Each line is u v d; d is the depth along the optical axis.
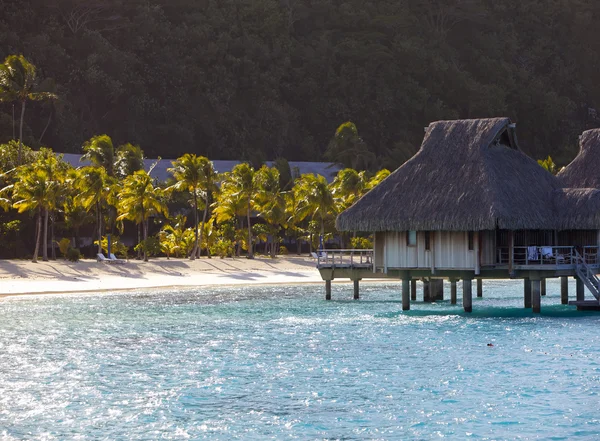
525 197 100.50
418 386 64.00
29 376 68.50
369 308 116.31
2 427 53.44
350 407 58.00
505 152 107.06
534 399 59.53
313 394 61.78
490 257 99.75
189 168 194.88
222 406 58.56
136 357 77.06
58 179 179.38
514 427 52.84
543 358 74.12
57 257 199.12
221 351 80.06
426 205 98.94
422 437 51.09
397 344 82.94
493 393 61.47
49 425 53.94
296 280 167.50
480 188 97.69
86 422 54.59
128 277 161.62
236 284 158.38
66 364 73.62
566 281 118.00
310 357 76.38
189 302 126.00
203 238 198.50
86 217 198.38
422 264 102.44
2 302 124.56
